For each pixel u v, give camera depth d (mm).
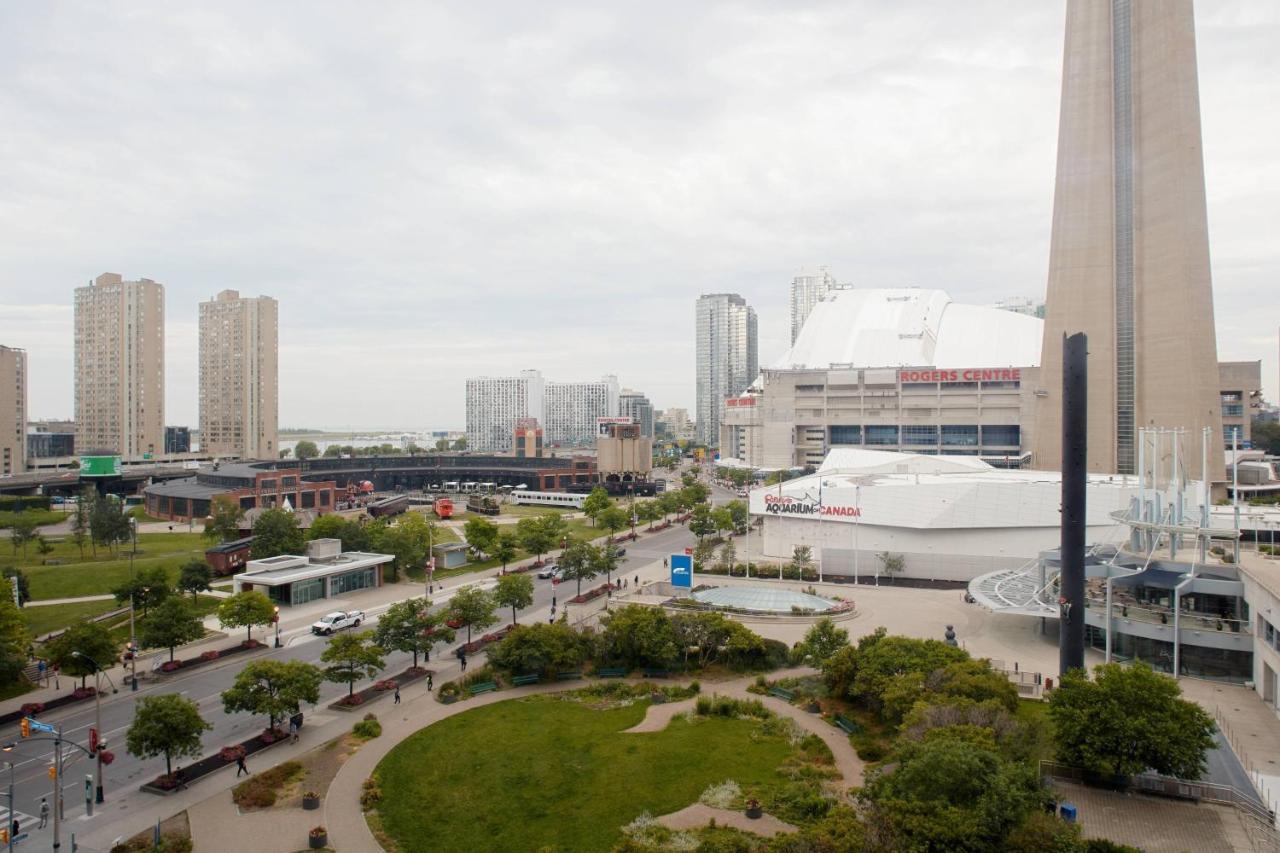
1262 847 52594
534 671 89938
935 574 150875
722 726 75250
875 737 70938
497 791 61938
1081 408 80000
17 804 60000
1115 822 56062
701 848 49219
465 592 104375
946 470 191625
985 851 44875
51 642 84438
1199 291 190750
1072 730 60969
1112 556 110375
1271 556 106625
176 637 91562
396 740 71750
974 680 68312
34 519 199625
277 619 107250
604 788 62312
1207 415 190625
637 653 92812
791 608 118188
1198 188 191375
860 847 44062
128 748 61375
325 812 58438
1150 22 194375
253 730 74688
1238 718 77688
